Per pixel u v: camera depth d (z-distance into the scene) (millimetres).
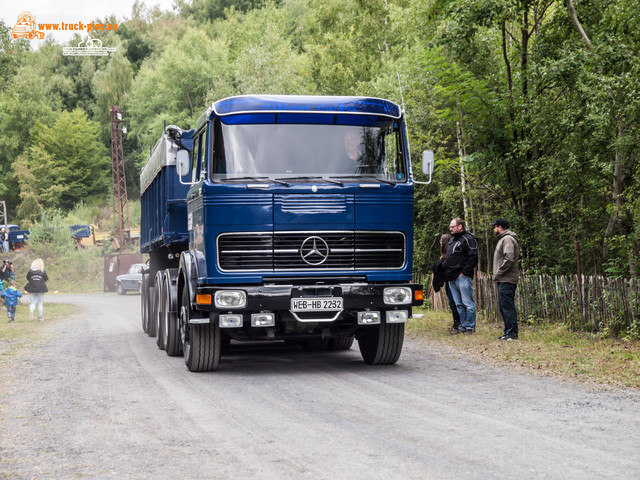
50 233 61594
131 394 7402
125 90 90500
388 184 8500
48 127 88875
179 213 11930
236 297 8078
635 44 12281
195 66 69875
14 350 11852
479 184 15805
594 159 12180
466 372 8398
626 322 10344
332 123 8570
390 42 36625
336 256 8336
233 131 8367
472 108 14414
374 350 9242
